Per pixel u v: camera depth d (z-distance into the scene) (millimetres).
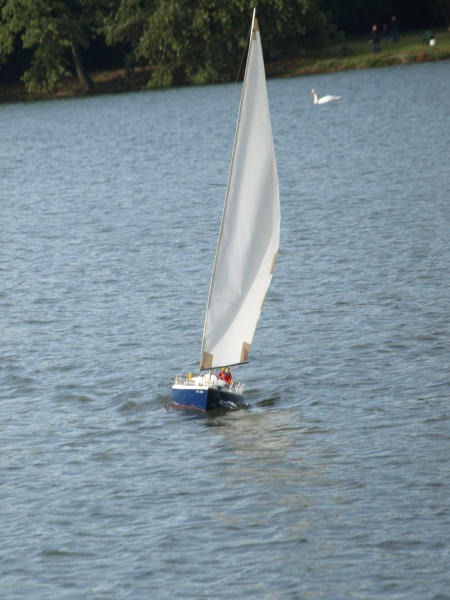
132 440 67250
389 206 145250
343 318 92688
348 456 63062
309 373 79125
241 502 57594
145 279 112375
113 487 60188
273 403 73438
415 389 74375
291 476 60500
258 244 72750
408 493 57594
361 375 78125
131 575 50562
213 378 72938
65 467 63281
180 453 64625
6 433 69438
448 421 67812
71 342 89812
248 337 74188
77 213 159875
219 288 71500
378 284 103188
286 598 47938
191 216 151375
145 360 84375
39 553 52969
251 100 70375
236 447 65125
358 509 56125
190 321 95250
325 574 49844
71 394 76938
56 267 120188
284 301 99812
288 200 157000
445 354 81562
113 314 98500
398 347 83750
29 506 58250
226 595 48469
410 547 51906
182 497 58469
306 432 67188
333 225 134875
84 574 50812
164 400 74688
